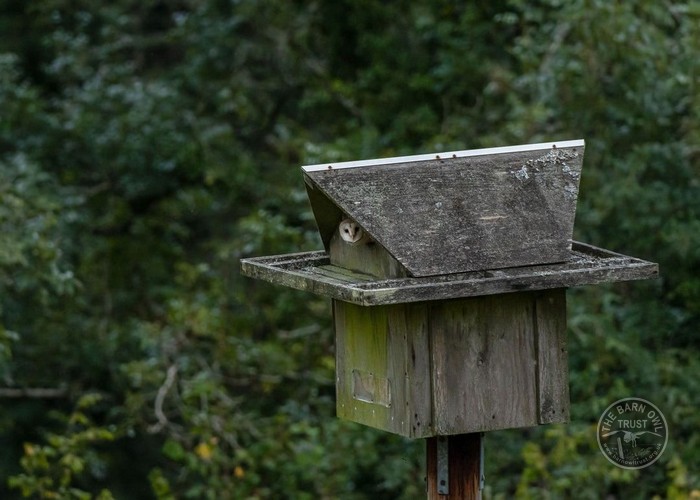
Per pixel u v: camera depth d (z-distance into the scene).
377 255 9.67
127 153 23.69
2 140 24.14
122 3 26.73
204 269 20.89
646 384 17.20
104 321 22.95
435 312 9.55
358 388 10.25
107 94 23.98
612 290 18.50
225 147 23.77
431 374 9.59
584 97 17.80
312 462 17.84
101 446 26.83
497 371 9.73
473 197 9.67
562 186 9.89
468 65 21.20
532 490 16.27
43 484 17.11
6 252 18.09
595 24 17.34
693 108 17.42
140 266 24.19
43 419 26.53
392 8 22.70
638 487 16.95
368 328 10.00
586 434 16.28
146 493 27.09
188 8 27.39
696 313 18.00
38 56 27.94
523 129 18.20
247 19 24.17
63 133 24.28
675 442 16.94
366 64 23.75
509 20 19.16
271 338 21.08
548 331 9.84
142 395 19.55
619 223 17.80
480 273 9.24
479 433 10.01
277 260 10.50
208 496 17.67
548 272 9.22
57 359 22.84
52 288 20.81
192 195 23.34
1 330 17.77
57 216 21.66
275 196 22.62
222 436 18.66
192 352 20.17
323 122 23.81
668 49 17.83
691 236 17.27
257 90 24.84
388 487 18.27
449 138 20.50
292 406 19.36
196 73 24.66
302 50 23.78
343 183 9.59
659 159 17.59
